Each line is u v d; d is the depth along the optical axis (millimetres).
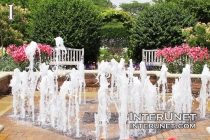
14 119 5316
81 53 11930
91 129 4754
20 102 6582
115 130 4699
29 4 17344
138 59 13141
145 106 5727
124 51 18203
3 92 7555
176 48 9328
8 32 12219
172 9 12820
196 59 9023
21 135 4430
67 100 6867
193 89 7711
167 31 12359
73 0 12328
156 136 4414
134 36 12930
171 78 7883
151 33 12484
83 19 12055
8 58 9438
